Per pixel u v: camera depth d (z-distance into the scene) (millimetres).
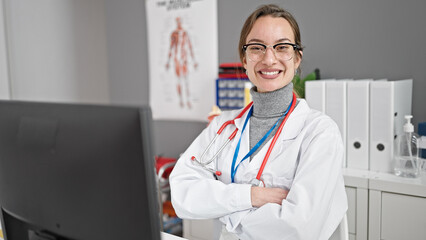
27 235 805
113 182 653
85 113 668
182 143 3088
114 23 3369
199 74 2877
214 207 1217
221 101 2664
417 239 1669
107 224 677
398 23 2088
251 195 1191
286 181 1241
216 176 1405
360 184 1787
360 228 1817
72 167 692
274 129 1316
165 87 3090
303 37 2418
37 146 730
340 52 2293
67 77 3535
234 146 1359
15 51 3238
